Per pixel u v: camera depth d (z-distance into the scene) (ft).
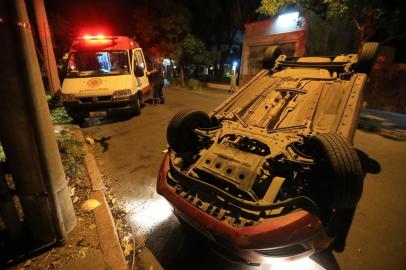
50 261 8.75
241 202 6.96
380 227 10.26
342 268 8.43
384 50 32.53
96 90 23.15
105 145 19.80
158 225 10.80
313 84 12.69
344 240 9.61
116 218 11.25
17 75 7.20
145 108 31.96
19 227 9.25
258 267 8.60
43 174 8.27
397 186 13.26
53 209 8.71
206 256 9.18
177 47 53.31
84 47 25.09
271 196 7.48
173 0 54.70
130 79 24.84
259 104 12.44
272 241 6.51
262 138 9.46
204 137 10.70
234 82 45.55
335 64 13.70
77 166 15.12
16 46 6.95
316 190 8.80
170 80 63.72
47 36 26.96
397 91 29.19
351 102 10.84
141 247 9.64
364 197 12.28
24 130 7.70
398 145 19.22
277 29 37.76
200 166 8.71
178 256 9.21
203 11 60.29
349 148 7.68
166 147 19.15
